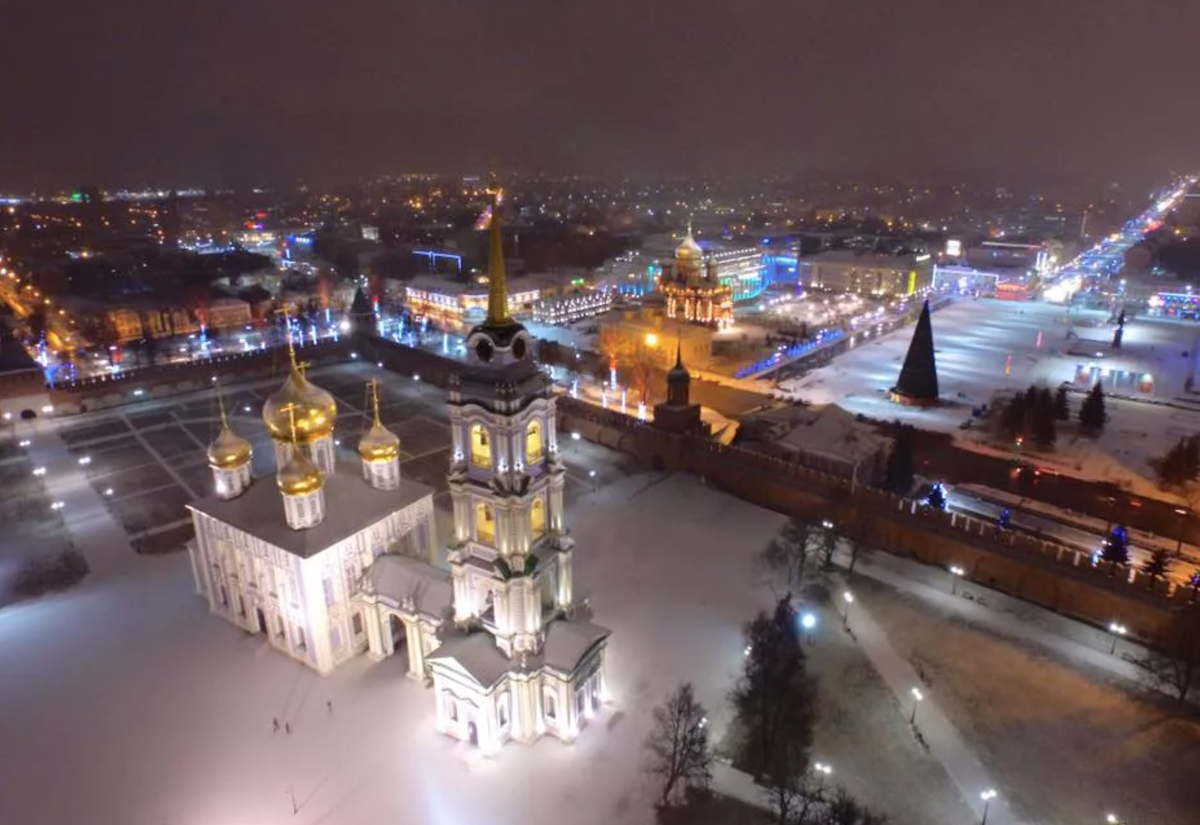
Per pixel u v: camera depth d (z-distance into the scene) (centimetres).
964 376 17388
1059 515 10250
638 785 5791
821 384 16675
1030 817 5462
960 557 8562
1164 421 14262
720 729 6294
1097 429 13688
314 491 6938
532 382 5700
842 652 7225
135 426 13525
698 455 11244
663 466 11712
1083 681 6819
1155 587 7344
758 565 8806
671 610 7919
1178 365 18150
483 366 5597
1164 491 10931
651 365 16012
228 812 5581
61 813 5581
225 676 7025
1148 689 6712
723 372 17112
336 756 6100
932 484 11288
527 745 6175
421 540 7894
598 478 11294
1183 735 6191
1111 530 9775
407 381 16488
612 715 6444
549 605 6475
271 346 18750
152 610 8006
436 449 12588
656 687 6781
